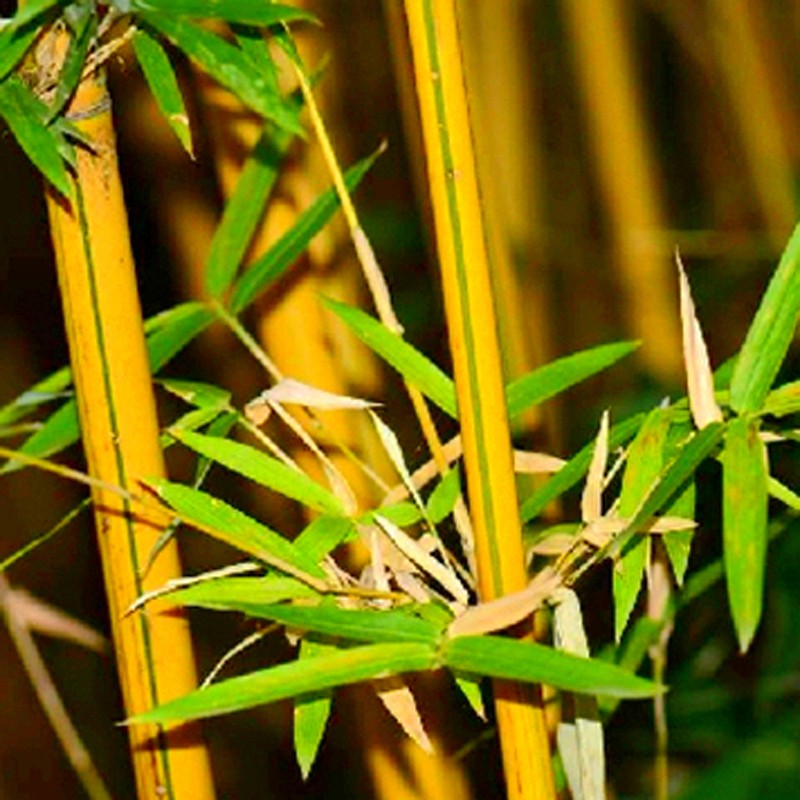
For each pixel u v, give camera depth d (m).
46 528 4.02
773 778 2.98
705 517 2.99
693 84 4.81
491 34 3.85
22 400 2.42
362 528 2.25
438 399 2.29
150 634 2.28
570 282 4.39
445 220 2.15
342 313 2.31
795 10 4.30
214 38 2.16
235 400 3.29
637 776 3.25
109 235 2.24
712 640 3.05
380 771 2.59
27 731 4.00
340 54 4.27
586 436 3.50
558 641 2.21
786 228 3.80
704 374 2.20
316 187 2.76
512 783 2.21
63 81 2.18
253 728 3.93
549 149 4.63
